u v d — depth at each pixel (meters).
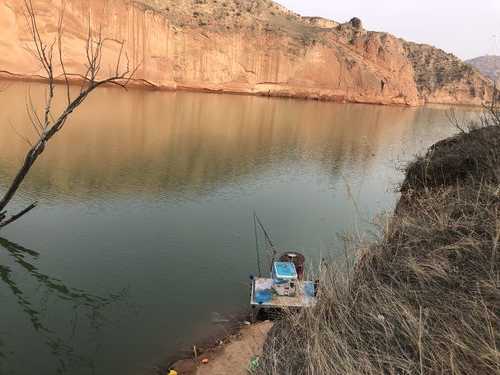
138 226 19.20
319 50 111.00
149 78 84.88
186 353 11.03
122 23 78.69
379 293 3.97
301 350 3.76
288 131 54.50
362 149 46.25
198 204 23.08
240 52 100.94
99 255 16.19
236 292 14.44
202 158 34.22
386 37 132.25
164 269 15.59
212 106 71.19
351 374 3.03
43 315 12.45
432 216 5.47
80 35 73.19
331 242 19.28
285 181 30.22
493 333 2.97
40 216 19.31
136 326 12.18
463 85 158.88
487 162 7.12
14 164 26.48
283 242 18.94
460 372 2.82
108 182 25.06
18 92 54.88
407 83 129.88
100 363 10.58
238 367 10.20
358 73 116.69
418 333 3.21
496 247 3.97
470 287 3.65
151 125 46.44
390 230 5.45
